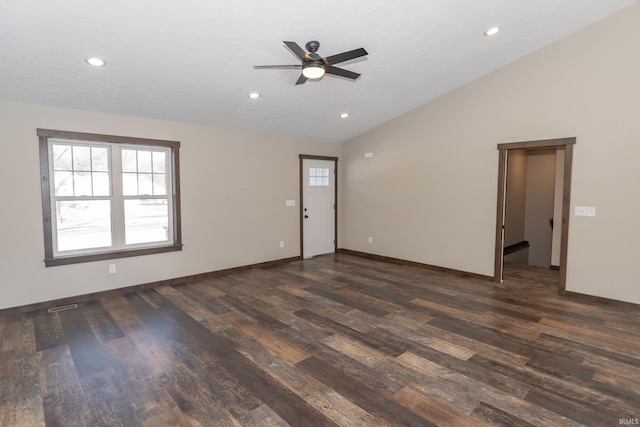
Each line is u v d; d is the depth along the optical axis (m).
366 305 4.11
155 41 3.12
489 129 4.98
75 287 4.25
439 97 5.54
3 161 3.76
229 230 5.64
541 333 3.30
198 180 5.25
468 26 3.65
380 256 6.64
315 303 4.18
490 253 5.08
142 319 3.70
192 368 2.70
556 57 4.32
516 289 4.70
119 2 2.59
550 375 2.57
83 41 2.99
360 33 3.47
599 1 3.63
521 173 7.46
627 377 2.54
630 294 3.94
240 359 2.84
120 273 4.58
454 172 5.41
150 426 2.06
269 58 3.62
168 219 5.09
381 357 2.86
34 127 3.92
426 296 4.43
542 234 7.66
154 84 3.88
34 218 3.96
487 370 2.65
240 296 4.46
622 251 3.97
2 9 2.53
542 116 4.48
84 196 4.36
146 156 4.84
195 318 3.71
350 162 7.11
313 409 2.20
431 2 3.15
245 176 5.81
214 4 2.75
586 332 3.32
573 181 4.27
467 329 3.40
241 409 2.21
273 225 6.26
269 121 5.49
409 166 6.04
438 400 2.29
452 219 5.48
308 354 2.92
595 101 4.07
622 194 3.94
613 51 3.92
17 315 3.82
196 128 5.20
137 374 2.62
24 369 2.70
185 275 5.18
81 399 2.32
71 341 3.18
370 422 2.08
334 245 7.36
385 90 5.00
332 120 5.86
